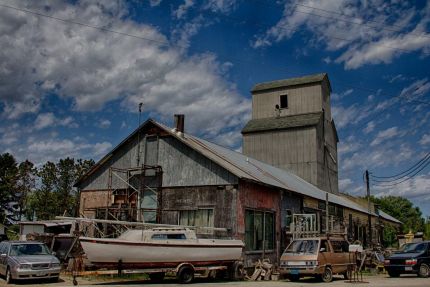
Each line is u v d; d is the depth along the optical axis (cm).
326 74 4159
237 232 2073
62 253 2112
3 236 3938
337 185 4353
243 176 2091
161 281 1698
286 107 4162
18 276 1596
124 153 2567
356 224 3891
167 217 2294
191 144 2314
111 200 2495
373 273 2422
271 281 1830
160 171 2378
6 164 7444
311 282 1769
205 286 1513
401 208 7775
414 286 1550
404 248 2236
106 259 1519
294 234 2484
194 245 1711
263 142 4047
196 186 2247
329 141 4212
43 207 6788
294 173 3838
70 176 7175
